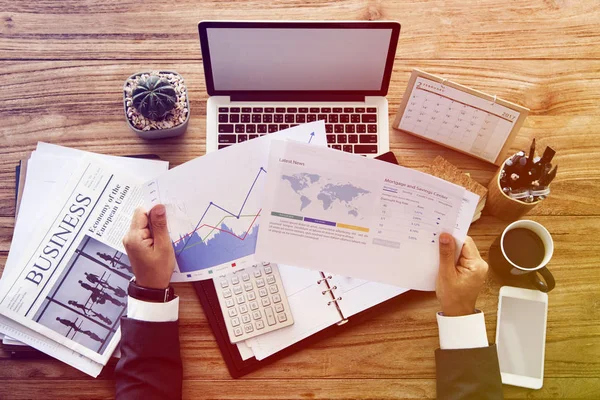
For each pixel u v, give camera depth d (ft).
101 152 3.36
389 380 3.17
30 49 3.45
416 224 2.95
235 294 3.15
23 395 3.10
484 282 3.26
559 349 3.21
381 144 3.32
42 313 3.10
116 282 3.17
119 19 3.50
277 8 3.55
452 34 3.55
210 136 3.28
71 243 3.19
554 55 3.54
